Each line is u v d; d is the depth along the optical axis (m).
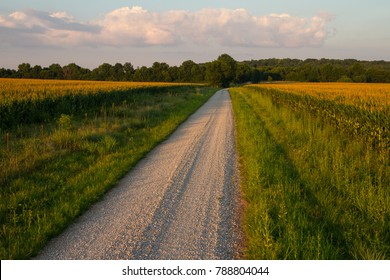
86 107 19.00
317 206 5.83
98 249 4.59
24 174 7.71
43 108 16.31
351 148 9.70
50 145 10.30
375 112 11.01
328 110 14.33
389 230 5.12
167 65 132.00
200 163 9.19
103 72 129.75
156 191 6.93
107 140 10.91
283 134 12.84
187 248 4.61
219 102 33.19
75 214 5.62
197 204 6.21
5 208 5.73
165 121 16.84
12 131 12.73
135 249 4.59
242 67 120.50
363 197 5.99
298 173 7.75
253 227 4.93
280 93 26.27
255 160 8.34
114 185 7.34
